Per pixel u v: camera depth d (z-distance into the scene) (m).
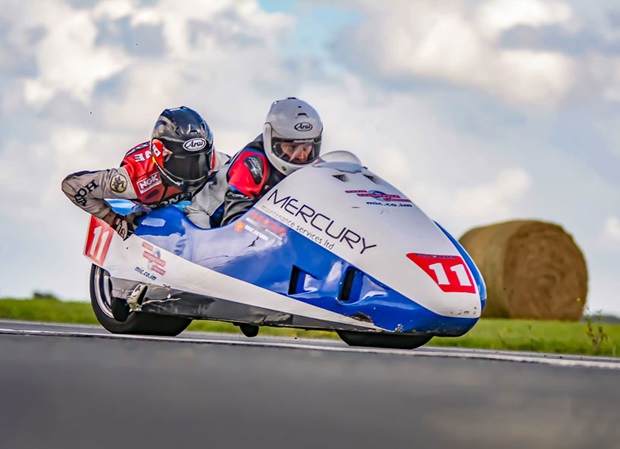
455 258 24.02
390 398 13.46
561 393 14.76
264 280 24.47
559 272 57.34
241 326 25.95
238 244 25.05
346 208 24.06
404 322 23.09
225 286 25.02
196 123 26.44
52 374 14.98
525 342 31.95
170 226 26.36
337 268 23.56
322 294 23.62
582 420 12.01
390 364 18.52
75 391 13.30
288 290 24.12
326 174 24.97
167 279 25.98
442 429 11.07
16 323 32.28
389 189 25.23
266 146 25.92
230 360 17.92
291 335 36.03
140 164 26.59
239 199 25.61
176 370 15.91
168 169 26.23
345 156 26.05
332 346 23.42
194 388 13.84
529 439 10.54
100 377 14.77
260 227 24.83
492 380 16.27
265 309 24.38
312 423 11.27
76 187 26.64
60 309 40.16
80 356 17.83
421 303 22.98
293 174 25.14
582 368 19.50
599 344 30.98
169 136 26.16
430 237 24.12
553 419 12.03
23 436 10.20
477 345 32.19
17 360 16.80
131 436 10.29
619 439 10.65
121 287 26.91
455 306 23.25
